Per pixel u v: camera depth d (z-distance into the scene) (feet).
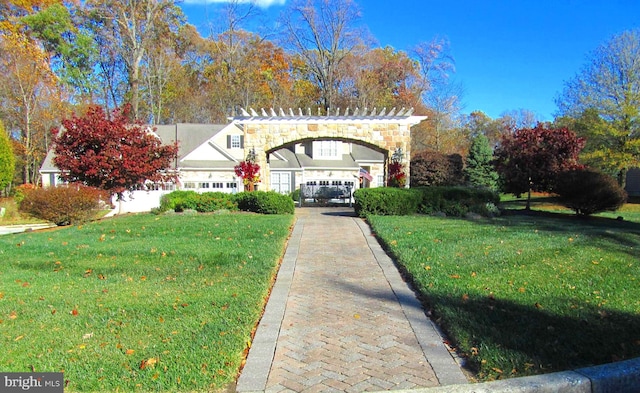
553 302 15.71
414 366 11.62
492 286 17.78
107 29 110.01
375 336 13.73
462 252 24.44
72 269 22.03
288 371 11.39
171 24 121.39
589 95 78.18
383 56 126.21
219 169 89.40
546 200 86.63
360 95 116.88
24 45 96.48
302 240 30.83
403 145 58.13
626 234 31.55
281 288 19.16
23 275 21.01
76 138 49.11
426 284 18.38
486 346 12.19
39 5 101.55
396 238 29.14
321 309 16.38
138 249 26.43
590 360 11.38
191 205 49.14
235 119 57.31
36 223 63.72
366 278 20.83
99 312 15.44
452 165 88.58
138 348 12.41
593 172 45.75
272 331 14.15
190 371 11.02
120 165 50.24
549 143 51.19
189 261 23.32
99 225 37.14
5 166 74.38
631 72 74.49
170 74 123.13
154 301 16.65
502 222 38.24
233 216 43.62
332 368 11.55
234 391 10.34
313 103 120.98
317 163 99.76
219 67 125.90
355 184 100.07
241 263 22.79
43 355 12.05
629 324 13.60
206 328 13.76
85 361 11.65
